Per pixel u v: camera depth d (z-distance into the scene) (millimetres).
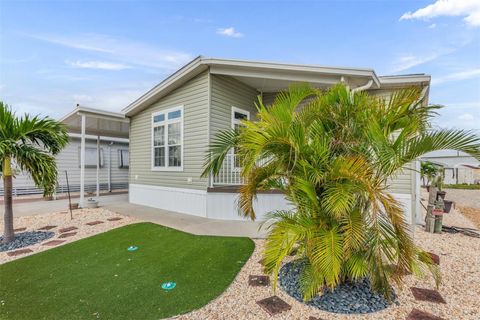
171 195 7285
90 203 7703
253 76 6047
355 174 2164
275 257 2186
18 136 4207
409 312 2340
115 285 2916
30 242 4477
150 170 8055
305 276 2461
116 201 9180
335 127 2680
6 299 2648
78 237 4766
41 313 2400
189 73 6469
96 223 5797
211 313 2361
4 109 4125
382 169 2336
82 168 7770
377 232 2150
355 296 2557
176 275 3148
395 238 2186
